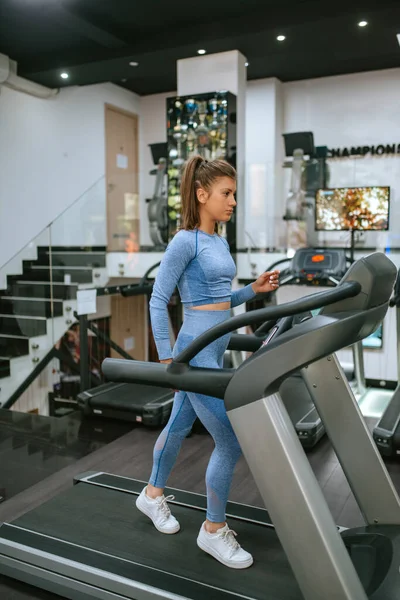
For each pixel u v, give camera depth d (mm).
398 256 5359
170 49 5922
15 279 5188
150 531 2088
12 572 2006
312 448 3381
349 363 5395
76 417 4164
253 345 2053
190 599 1649
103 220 6719
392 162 5406
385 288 1514
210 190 1761
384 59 7098
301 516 1430
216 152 5836
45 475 3059
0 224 6613
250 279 6141
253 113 8094
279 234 6043
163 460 2051
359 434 1863
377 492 1850
